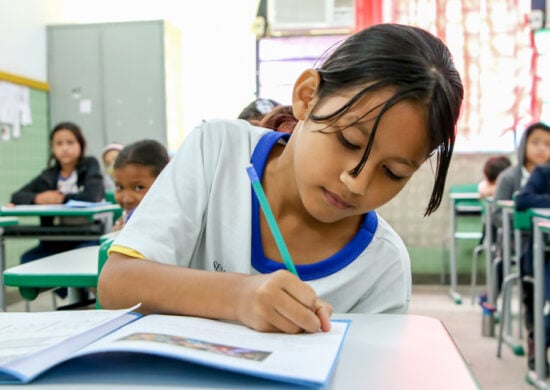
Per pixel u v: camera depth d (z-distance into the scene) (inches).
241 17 183.3
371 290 32.7
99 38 177.3
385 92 23.4
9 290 139.9
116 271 25.5
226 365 15.7
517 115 172.6
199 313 22.8
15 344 18.2
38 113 173.6
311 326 20.8
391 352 19.3
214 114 186.9
